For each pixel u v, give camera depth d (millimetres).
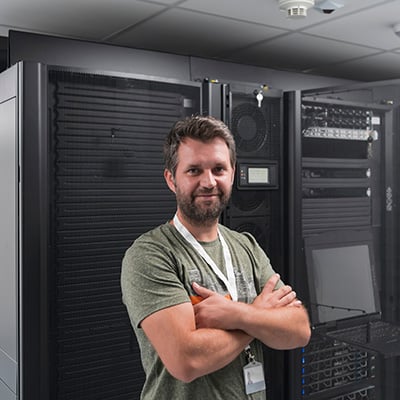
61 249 1979
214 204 1367
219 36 2713
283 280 2549
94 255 2047
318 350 2533
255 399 1366
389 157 2518
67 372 2002
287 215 2527
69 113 1981
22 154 1866
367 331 2410
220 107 2342
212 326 1288
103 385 2076
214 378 1309
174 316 1241
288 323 1364
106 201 2068
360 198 2596
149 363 1348
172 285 1283
